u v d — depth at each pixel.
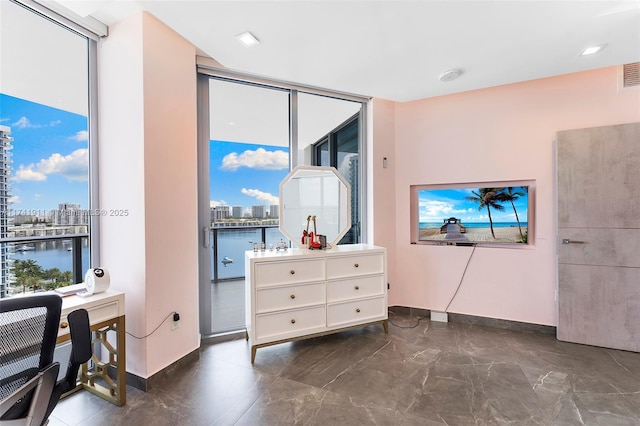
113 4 1.76
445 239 3.14
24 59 1.76
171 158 2.08
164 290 2.03
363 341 2.63
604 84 2.54
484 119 2.94
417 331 2.84
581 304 2.54
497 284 2.92
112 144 1.98
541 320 2.77
